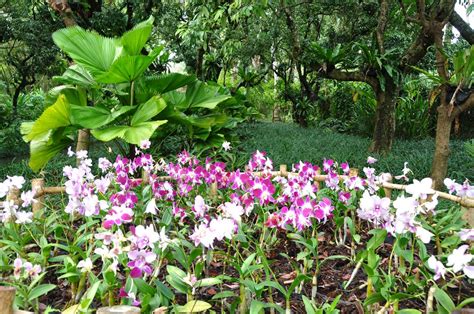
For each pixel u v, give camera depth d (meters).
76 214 3.12
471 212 2.77
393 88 7.46
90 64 4.20
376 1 9.53
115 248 1.67
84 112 3.97
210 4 6.48
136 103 4.50
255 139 8.59
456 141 9.41
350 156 6.76
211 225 1.74
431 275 2.16
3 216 2.37
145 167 3.07
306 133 10.27
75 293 2.03
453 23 5.86
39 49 8.88
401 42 9.37
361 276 2.45
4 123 10.81
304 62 8.73
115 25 8.12
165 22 9.32
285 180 3.01
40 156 4.11
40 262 2.19
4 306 1.39
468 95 5.02
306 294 2.25
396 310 1.85
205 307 1.61
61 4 5.21
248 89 11.88
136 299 1.85
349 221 2.53
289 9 8.68
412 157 6.69
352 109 12.34
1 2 10.91
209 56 10.48
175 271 1.79
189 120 4.56
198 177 3.00
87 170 2.71
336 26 11.18
